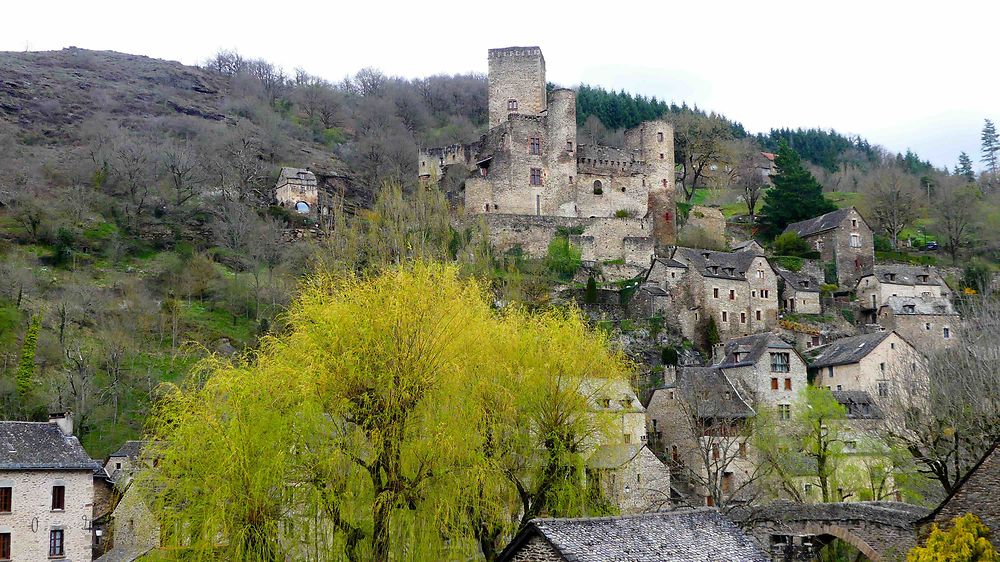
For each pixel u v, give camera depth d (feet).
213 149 476.13
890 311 356.38
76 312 288.30
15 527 158.20
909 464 171.32
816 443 193.77
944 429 150.61
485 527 114.73
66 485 165.68
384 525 104.83
